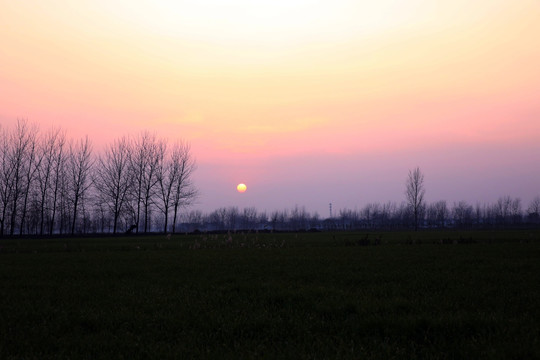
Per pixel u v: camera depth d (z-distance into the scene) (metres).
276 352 7.97
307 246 39.41
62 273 19.62
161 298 13.12
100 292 14.38
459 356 7.77
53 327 9.74
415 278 17.22
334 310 11.19
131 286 15.67
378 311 11.16
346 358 7.46
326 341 8.50
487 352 7.65
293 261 24.52
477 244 38.62
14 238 60.66
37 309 11.69
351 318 10.43
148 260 25.91
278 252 31.67
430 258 25.45
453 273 18.48
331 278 17.50
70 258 27.58
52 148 70.62
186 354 7.84
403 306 11.63
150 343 8.58
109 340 8.79
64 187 71.12
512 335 8.77
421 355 7.88
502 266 20.98
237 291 14.76
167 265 22.86
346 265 22.16
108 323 10.12
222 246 40.81
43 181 69.31
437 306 11.55
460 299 12.66
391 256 27.03
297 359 7.53
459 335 8.88
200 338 8.84
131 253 31.83
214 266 22.31
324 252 31.09
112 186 74.38
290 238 56.06
